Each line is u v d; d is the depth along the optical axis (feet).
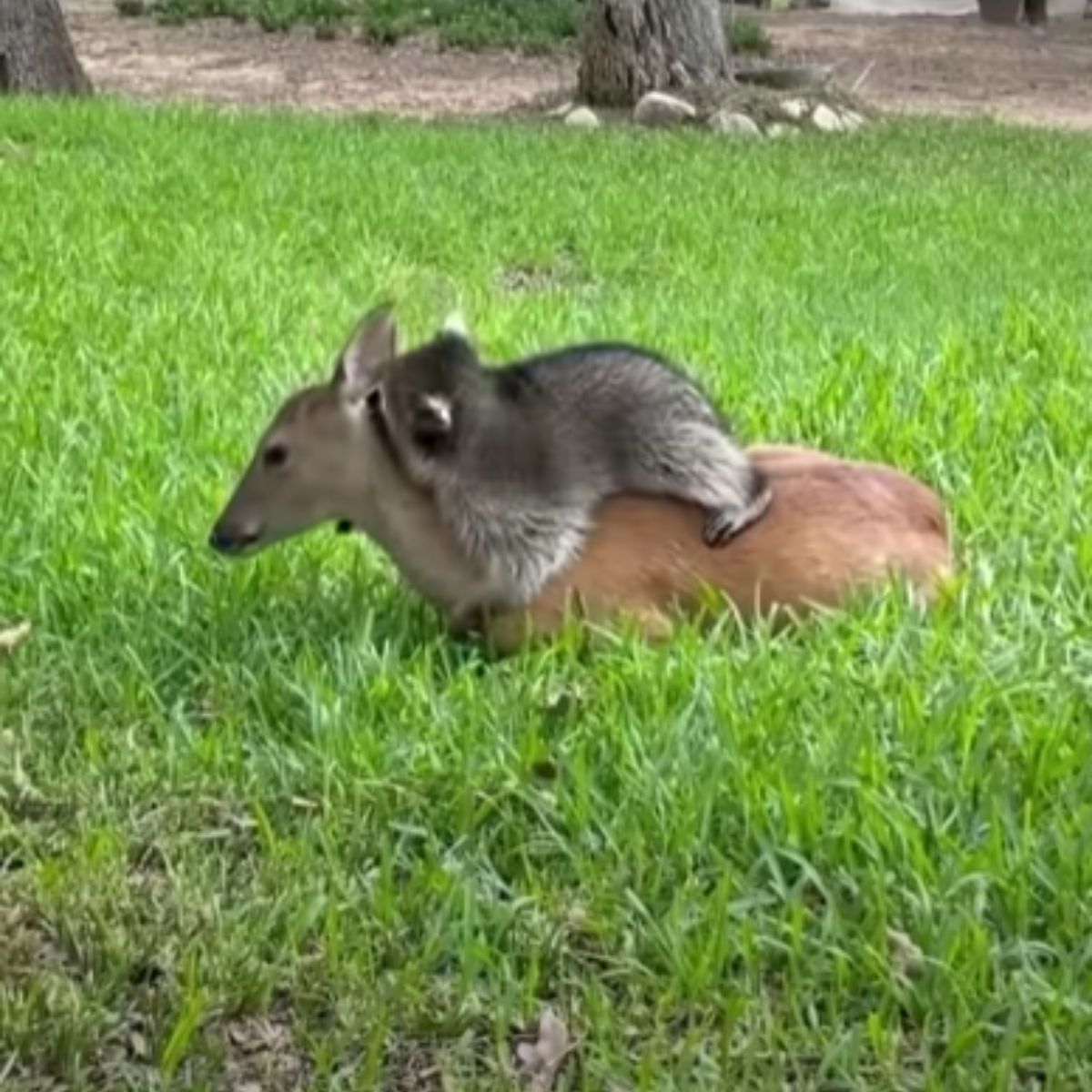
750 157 34.53
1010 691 12.25
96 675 12.50
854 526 12.87
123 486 14.65
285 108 43.68
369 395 12.43
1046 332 18.85
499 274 23.25
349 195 26.96
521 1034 10.45
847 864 11.12
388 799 11.59
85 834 11.41
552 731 12.06
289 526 12.60
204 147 30.83
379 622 13.07
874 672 12.34
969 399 16.38
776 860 11.10
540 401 12.46
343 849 11.35
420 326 18.33
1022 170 34.78
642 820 11.34
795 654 12.49
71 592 13.30
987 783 11.54
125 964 10.65
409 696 12.22
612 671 12.30
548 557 12.46
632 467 12.55
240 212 25.21
